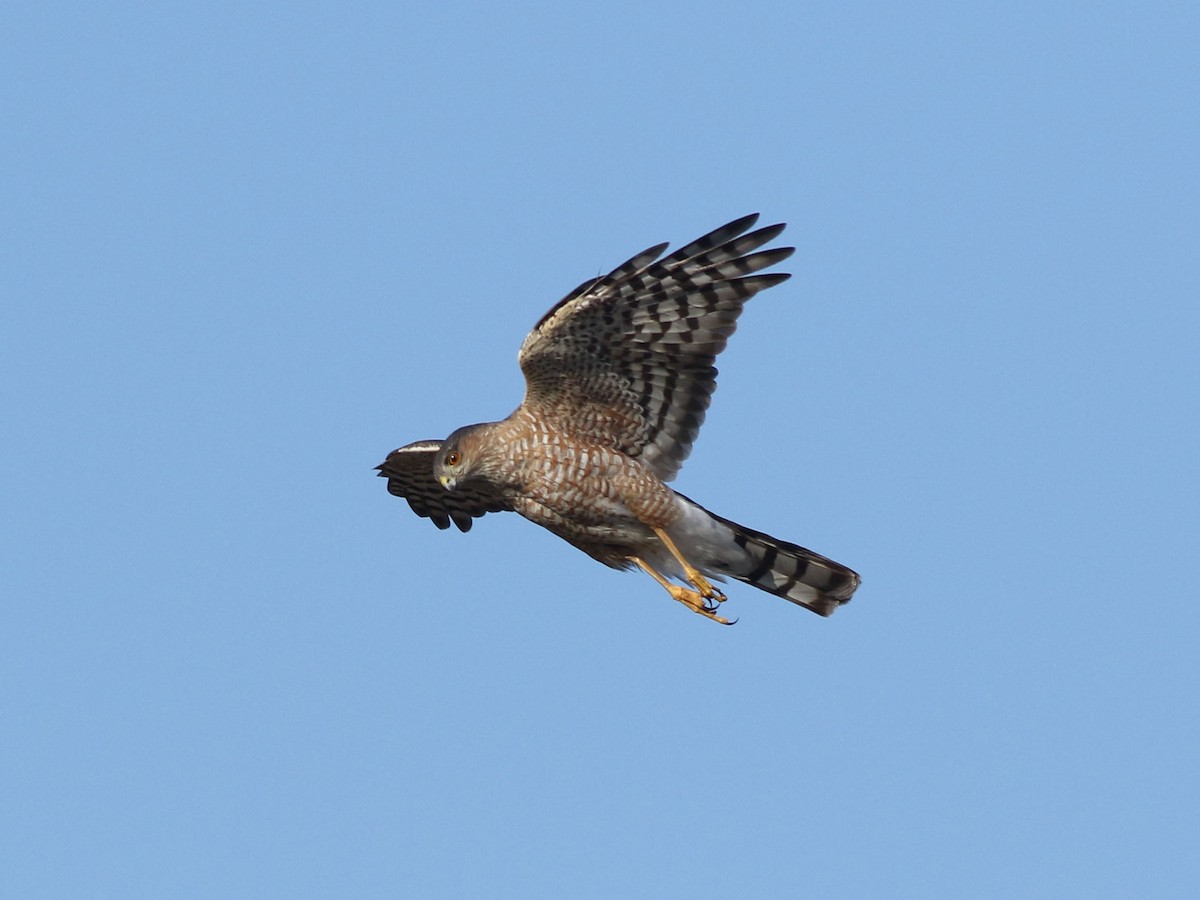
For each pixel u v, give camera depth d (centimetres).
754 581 1573
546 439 1456
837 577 1559
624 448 1469
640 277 1378
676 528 1483
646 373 1441
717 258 1384
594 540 1498
